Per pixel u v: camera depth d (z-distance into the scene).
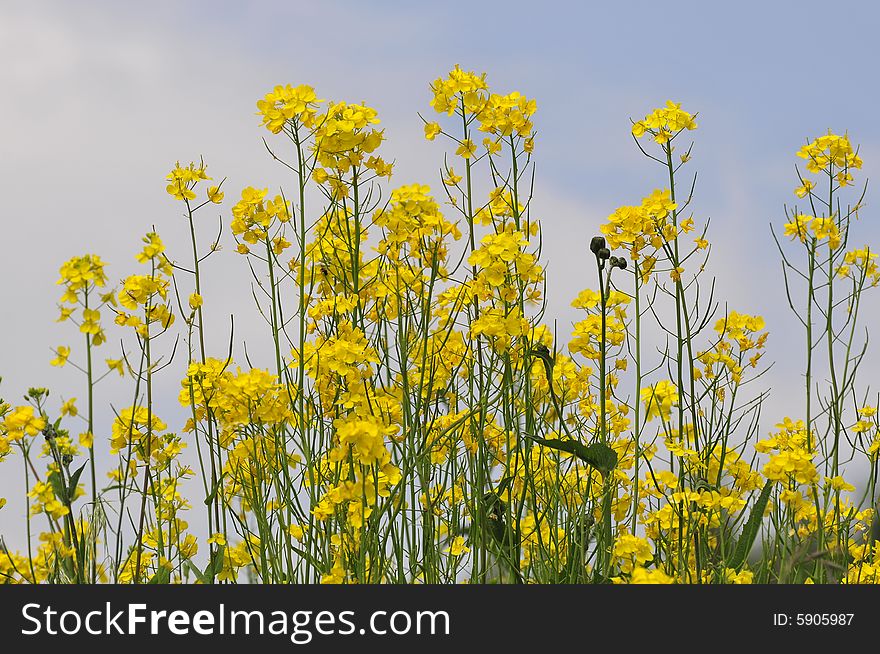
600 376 4.86
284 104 4.75
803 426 5.66
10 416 4.43
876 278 5.57
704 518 4.97
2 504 4.52
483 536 4.79
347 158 4.86
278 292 4.91
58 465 4.47
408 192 4.93
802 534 5.34
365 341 4.69
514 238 4.82
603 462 4.75
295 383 4.80
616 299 5.25
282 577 4.78
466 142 5.25
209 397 4.96
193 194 5.15
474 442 5.21
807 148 5.63
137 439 5.01
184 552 5.30
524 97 5.32
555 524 5.00
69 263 4.27
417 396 4.74
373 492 4.25
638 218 5.05
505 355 4.90
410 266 5.08
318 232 5.23
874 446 5.59
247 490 4.99
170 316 4.73
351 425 3.88
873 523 5.57
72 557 4.53
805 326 5.51
